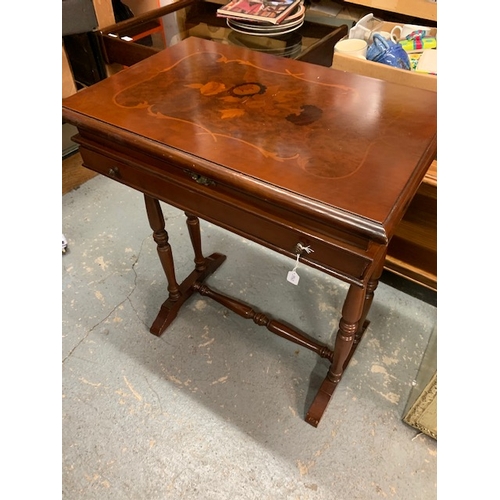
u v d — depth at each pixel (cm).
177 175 84
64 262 157
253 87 93
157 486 102
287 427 111
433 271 134
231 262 156
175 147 77
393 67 114
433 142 78
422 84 111
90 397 119
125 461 106
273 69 100
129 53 151
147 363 126
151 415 115
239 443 109
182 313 139
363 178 70
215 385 121
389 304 140
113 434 111
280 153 75
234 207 79
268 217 75
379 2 150
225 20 158
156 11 163
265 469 104
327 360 126
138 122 83
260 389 120
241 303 131
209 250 161
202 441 109
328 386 113
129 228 170
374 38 128
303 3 162
